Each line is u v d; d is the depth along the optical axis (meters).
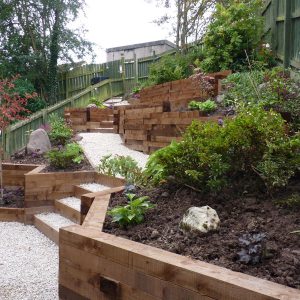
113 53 18.72
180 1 13.70
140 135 6.79
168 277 1.60
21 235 4.06
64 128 7.74
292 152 2.48
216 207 2.41
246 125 2.54
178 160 2.66
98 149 6.87
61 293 2.18
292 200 2.22
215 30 7.91
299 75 4.96
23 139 8.27
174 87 8.04
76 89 16.22
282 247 1.83
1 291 2.74
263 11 8.50
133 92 13.48
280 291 1.33
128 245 1.83
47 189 4.59
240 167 2.63
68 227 2.18
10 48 15.30
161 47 17.22
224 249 1.87
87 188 4.52
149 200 2.75
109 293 1.85
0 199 4.88
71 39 15.81
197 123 2.89
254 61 6.73
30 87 14.26
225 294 1.41
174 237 2.10
